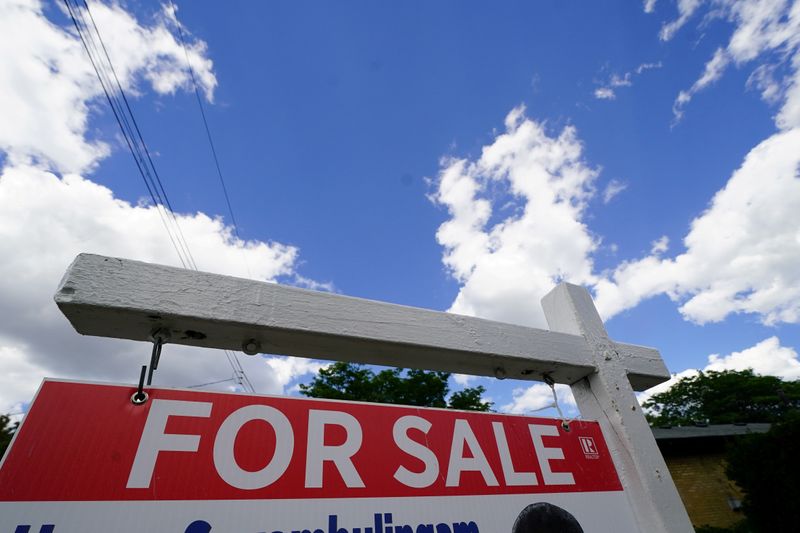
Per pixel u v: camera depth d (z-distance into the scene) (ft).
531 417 5.02
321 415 3.79
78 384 3.17
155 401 3.31
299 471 3.41
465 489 4.02
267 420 3.56
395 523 3.52
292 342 4.02
